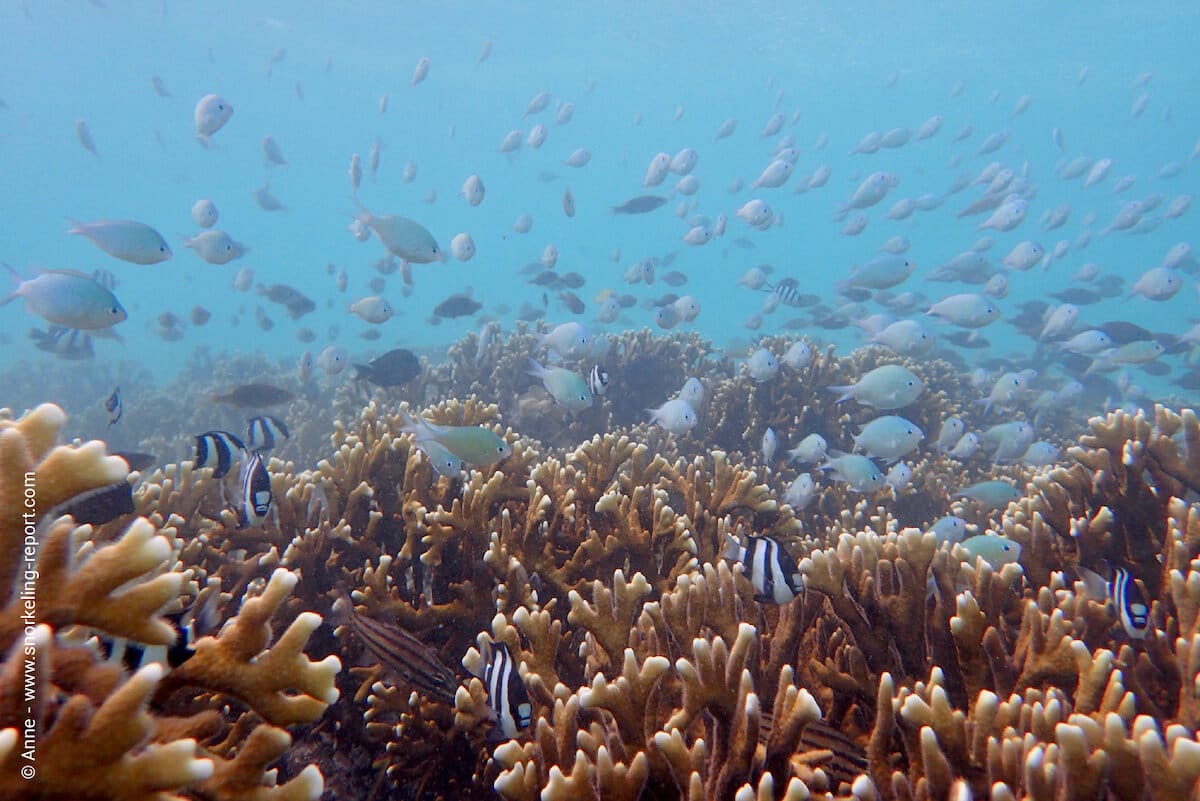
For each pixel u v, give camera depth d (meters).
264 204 20.69
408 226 9.54
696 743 2.87
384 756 4.30
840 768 3.17
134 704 1.79
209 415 17.91
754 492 6.14
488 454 5.71
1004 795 2.48
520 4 44.06
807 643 4.25
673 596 3.76
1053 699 2.92
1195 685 3.33
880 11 43.06
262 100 76.69
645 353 13.86
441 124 85.62
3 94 78.75
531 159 103.12
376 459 5.96
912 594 3.79
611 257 24.39
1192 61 52.59
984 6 41.78
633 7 43.59
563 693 3.45
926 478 9.16
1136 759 2.43
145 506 5.75
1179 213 22.69
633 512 5.27
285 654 2.24
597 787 2.75
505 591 4.75
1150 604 4.38
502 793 2.90
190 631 2.64
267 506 5.11
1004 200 19.83
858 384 8.73
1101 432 5.52
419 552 5.38
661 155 17.52
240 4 46.50
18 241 146.75
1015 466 10.13
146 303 86.12
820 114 76.31
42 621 1.83
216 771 2.19
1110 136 84.94
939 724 2.81
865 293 18.92
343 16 47.66
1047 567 5.07
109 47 58.94
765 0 41.72
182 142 96.69
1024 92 63.69
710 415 11.20
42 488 1.87
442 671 3.75
